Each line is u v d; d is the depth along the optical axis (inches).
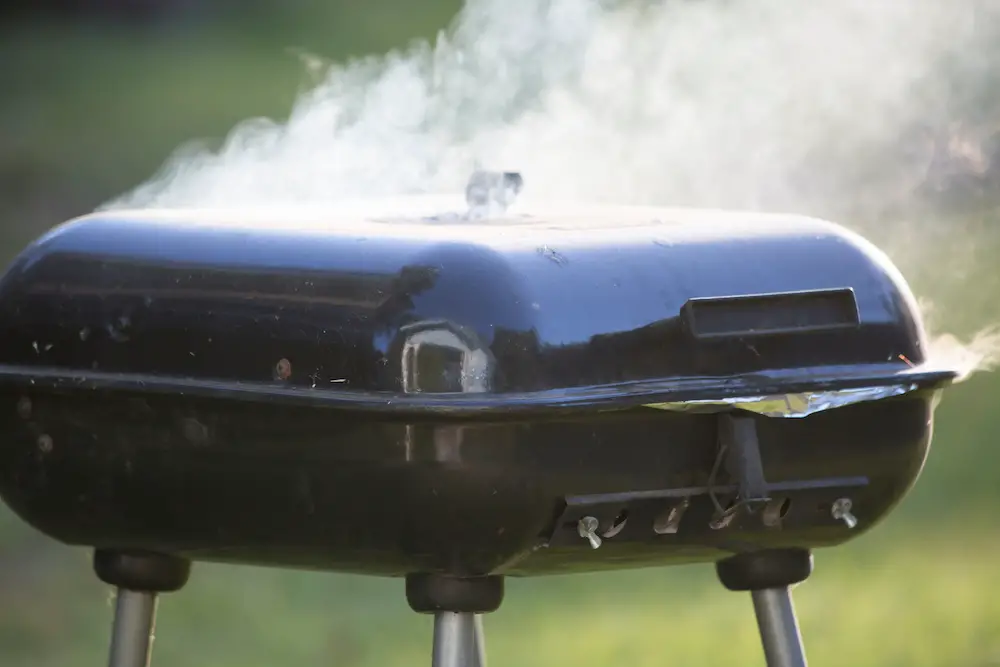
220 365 135.7
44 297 147.7
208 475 137.7
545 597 402.3
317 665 339.9
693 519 137.0
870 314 142.9
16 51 1389.0
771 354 137.3
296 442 131.6
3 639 354.0
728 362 135.3
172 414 138.2
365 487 129.6
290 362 131.9
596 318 129.6
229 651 350.0
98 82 1227.2
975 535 433.7
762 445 138.0
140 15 1531.7
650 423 132.2
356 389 128.6
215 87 1192.2
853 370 140.9
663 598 398.0
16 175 872.3
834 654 345.4
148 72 1269.7
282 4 1555.1
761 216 155.3
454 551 130.6
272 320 133.5
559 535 130.9
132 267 143.5
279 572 420.2
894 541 433.4
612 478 131.1
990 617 365.7
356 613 383.6
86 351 143.9
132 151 946.7
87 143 975.6
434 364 126.5
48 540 438.9
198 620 374.3
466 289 127.3
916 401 146.3
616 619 377.7
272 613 382.6
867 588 394.0
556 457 128.6
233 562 146.9
